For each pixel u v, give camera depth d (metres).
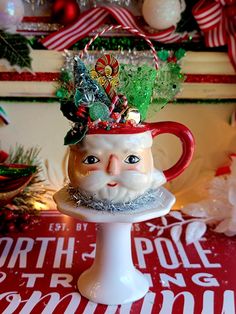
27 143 0.47
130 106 0.31
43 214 0.47
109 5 0.44
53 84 0.44
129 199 0.30
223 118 0.48
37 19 0.44
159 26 0.43
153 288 0.34
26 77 0.44
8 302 0.32
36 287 0.34
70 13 0.43
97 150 0.30
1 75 0.44
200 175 0.49
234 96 0.46
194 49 0.45
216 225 0.44
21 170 0.42
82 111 0.30
